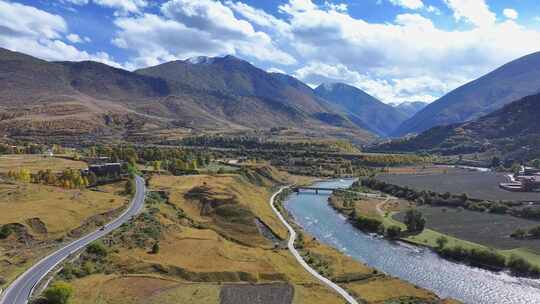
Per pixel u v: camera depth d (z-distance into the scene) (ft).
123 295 311.68
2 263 338.13
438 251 526.57
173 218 550.77
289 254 486.79
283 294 349.82
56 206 490.49
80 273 337.52
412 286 394.52
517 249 520.01
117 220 495.41
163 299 314.14
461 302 363.97
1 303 271.08
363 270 433.07
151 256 401.49
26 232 403.75
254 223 575.79
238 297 336.90
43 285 302.04
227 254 439.22
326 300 349.61
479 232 602.44
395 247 554.05
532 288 412.36
